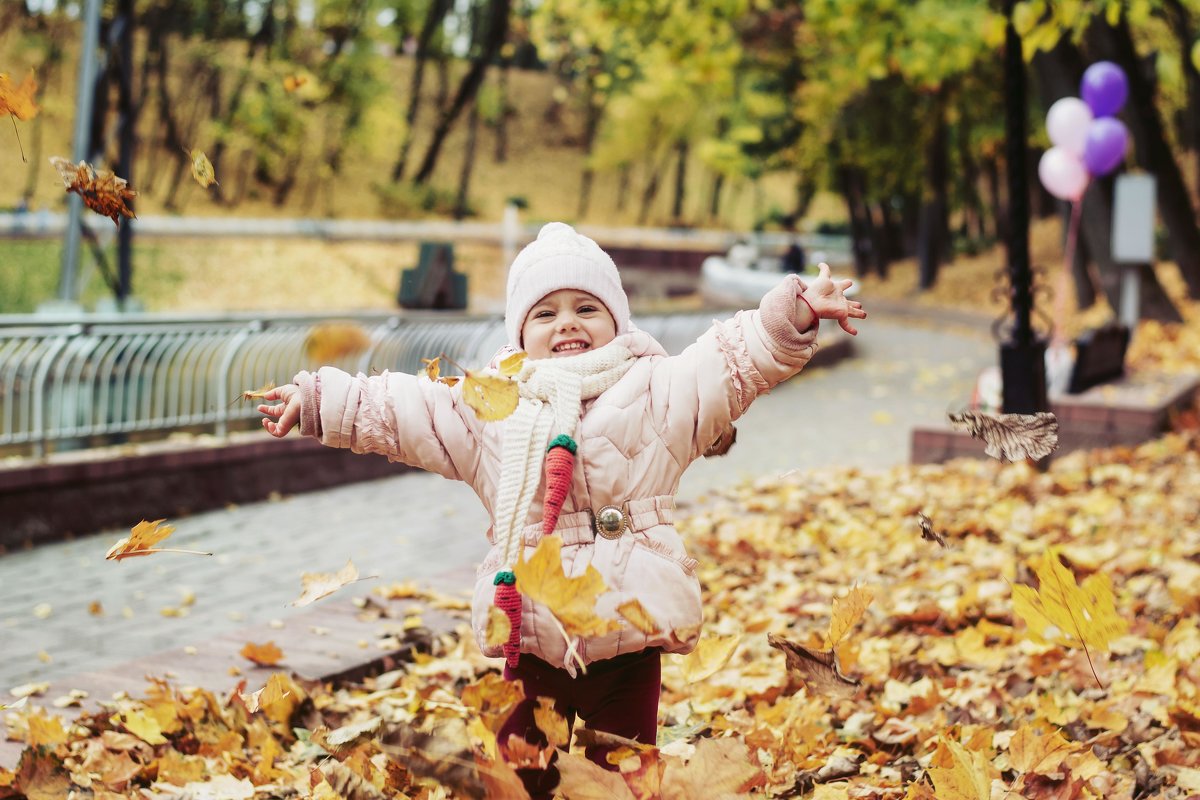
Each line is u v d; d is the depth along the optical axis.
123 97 15.57
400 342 10.39
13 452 8.43
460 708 3.74
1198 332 16.38
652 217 68.50
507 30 55.31
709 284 34.56
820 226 60.88
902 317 29.64
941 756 2.82
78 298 15.77
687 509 8.20
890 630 4.86
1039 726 3.30
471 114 56.06
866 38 13.08
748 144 39.66
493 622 2.01
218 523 8.20
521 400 2.43
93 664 4.89
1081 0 7.17
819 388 16.88
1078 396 10.05
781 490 8.80
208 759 3.49
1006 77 8.17
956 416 2.41
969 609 4.94
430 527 8.13
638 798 2.05
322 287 37.06
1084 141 13.34
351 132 50.12
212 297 34.31
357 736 2.42
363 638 4.88
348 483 10.02
